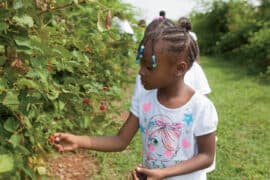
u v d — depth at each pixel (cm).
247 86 1061
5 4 192
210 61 1784
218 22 2231
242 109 791
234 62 1695
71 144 179
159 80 163
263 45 1461
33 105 231
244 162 506
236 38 1923
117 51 504
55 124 293
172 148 175
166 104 174
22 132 223
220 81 1156
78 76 357
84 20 305
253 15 1952
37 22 210
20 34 198
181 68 164
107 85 489
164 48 159
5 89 201
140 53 163
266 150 559
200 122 170
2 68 207
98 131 370
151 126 179
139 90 186
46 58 204
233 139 597
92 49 382
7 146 209
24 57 204
